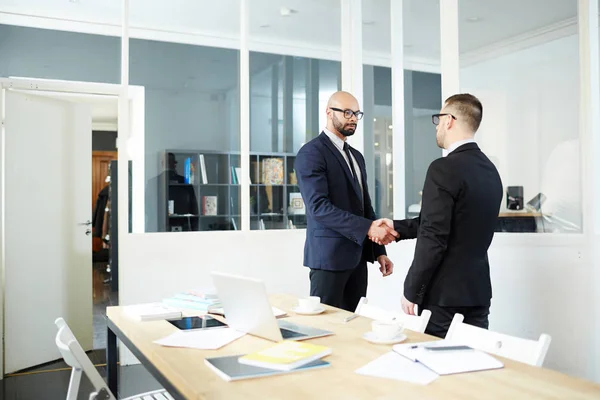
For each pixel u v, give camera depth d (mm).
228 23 5094
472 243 2641
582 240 3816
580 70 3826
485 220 2654
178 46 4957
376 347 1914
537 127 4008
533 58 4012
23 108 4773
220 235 4969
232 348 1935
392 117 4883
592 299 3779
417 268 2631
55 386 4289
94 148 13766
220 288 2154
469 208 2611
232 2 5098
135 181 4781
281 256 5152
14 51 5277
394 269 5012
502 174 4145
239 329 2172
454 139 2768
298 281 5211
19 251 4750
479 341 2031
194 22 5000
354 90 5277
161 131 4875
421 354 1736
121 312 2633
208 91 5023
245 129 5082
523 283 4055
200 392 1452
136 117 4824
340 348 1900
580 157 3844
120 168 4750
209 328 2248
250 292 2004
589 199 3791
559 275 3906
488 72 4184
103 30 5355
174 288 4828
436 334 2662
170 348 1941
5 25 5258
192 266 4883
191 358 1801
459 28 4273
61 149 5074
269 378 1568
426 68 4598
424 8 4602
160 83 4895
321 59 5340
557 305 3914
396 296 5023
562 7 3895
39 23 5297
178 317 2521
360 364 1700
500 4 4133
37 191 4883
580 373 3832
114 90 4785
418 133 4668
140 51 4852
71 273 5152
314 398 1395
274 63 5203
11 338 4664
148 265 4762
